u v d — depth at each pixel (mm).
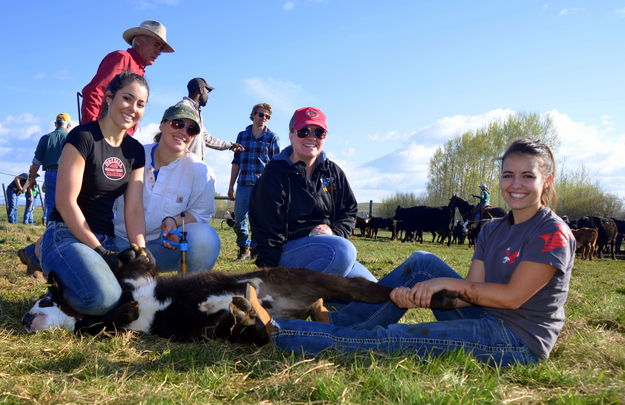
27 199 18688
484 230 3176
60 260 3521
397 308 3436
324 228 4414
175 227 4594
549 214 2842
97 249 3666
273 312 3592
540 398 2393
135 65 5805
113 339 3230
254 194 4355
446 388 2402
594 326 4129
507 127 39281
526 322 2816
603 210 33500
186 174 4703
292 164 4340
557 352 3188
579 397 2338
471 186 40656
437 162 42531
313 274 3508
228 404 2301
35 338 3281
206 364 2814
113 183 3955
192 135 4559
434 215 23188
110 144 3916
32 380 2508
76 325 3471
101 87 5438
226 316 3391
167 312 3471
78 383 2484
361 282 3436
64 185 3670
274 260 4285
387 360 2748
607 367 2969
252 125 8438
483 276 3129
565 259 2723
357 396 2316
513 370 2723
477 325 2873
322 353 2869
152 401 2230
